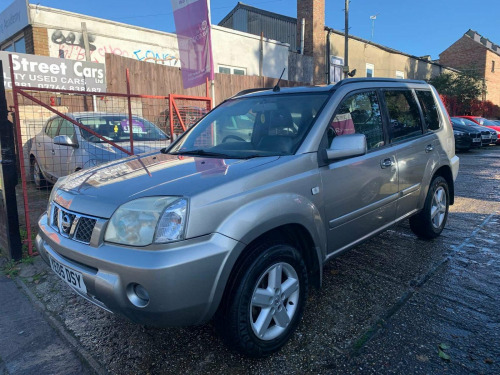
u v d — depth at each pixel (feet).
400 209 12.41
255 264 7.64
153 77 29.48
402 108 13.00
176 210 6.93
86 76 25.94
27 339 9.27
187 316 6.95
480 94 100.94
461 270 12.46
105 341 9.08
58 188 9.64
